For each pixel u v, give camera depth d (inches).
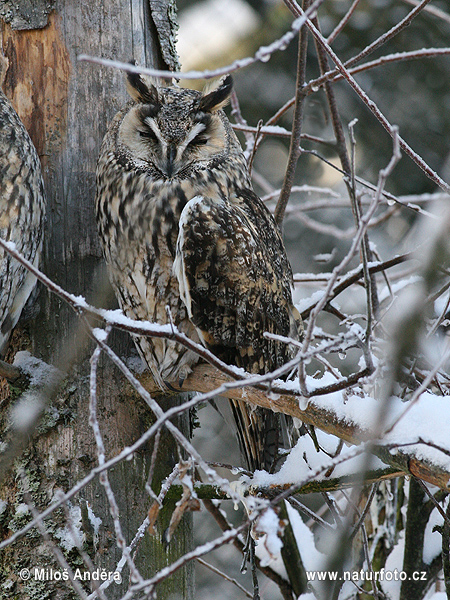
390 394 154.6
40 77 273.6
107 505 250.7
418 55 261.1
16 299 256.5
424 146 575.5
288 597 301.6
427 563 279.4
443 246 142.3
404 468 185.2
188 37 585.9
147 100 269.0
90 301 265.1
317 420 205.9
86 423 254.8
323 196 562.6
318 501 472.7
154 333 173.3
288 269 280.7
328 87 288.2
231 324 251.8
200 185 267.3
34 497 248.2
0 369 246.8
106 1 280.5
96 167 273.0
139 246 259.6
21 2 275.1
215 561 516.7
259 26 597.9
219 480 155.4
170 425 157.5
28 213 253.8
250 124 595.2
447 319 242.4
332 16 604.1
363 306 476.1
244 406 261.3
